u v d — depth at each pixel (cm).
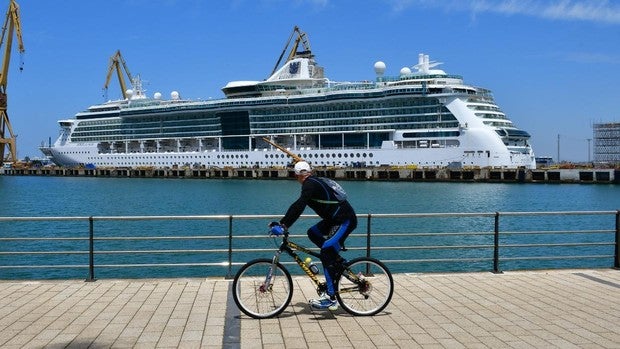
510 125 10500
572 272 1441
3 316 1034
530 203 6719
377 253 3225
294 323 1004
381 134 10881
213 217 1380
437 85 10250
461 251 3372
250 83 12688
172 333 943
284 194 8406
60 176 16162
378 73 11738
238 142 12712
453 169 10088
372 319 1028
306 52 13500
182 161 13475
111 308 1090
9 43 13588
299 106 11675
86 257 3216
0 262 3083
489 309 1095
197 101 13150
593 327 980
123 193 9044
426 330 963
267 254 3083
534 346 884
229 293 1209
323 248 1043
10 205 7125
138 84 15400
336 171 10962
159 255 3212
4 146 14388
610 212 1509
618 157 15838
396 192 8250
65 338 914
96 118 15062
